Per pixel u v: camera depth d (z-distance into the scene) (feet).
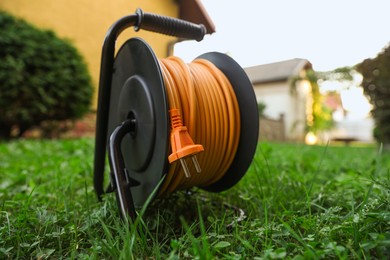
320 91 55.77
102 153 5.19
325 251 2.66
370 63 22.70
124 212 3.70
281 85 62.59
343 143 73.00
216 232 3.80
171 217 4.32
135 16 4.48
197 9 31.86
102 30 29.68
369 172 7.73
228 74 4.69
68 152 13.98
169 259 2.68
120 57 4.69
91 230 3.78
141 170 4.22
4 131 21.74
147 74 3.98
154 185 3.94
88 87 24.49
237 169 4.57
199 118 4.12
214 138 4.25
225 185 4.87
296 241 3.41
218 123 4.26
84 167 8.71
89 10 28.81
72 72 23.40
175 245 2.79
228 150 4.38
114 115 5.01
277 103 62.95
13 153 13.61
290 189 5.90
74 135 28.17
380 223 3.28
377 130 23.00
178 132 3.52
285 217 4.21
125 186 3.91
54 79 21.75
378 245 2.79
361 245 2.76
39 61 21.16
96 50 29.43
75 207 4.67
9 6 23.75
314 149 20.06
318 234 3.37
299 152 14.88
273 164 9.37
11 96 19.84
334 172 9.29
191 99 3.91
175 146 3.49
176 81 4.03
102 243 3.13
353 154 18.53
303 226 3.56
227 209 4.99
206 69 4.71
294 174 6.89
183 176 4.19
